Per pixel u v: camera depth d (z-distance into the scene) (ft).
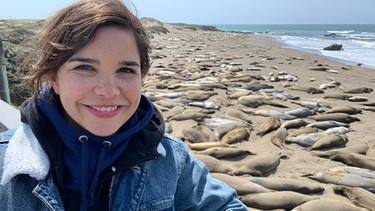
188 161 1.91
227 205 1.93
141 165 1.68
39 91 1.54
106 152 1.55
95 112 1.47
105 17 1.40
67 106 1.47
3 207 1.45
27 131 1.53
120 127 1.63
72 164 1.51
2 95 6.45
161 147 1.73
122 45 1.44
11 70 9.57
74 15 1.41
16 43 13.03
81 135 1.49
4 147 1.56
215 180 2.00
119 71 1.48
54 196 1.46
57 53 1.42
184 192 1.86
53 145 1.47
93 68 1.44
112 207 1.60
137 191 1.64
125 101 1.51
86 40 1.38
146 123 1.65
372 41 46.88
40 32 1.54
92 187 1.54
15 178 1.46
